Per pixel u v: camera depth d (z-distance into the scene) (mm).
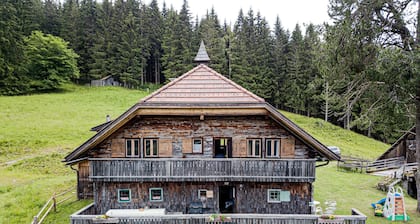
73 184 22641
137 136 16438
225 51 74188
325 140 45469
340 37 15750
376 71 14523
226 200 17781
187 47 74500
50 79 61125
